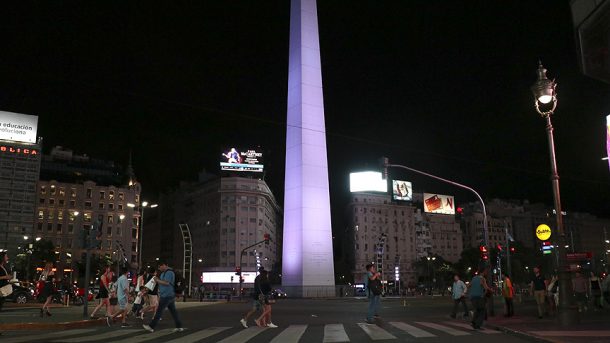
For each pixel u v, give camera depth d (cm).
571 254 2300
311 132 6347
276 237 15712
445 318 2275
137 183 14050
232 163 12625
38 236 11888
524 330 1434
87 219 12594
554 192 1680
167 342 1230
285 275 6328
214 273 11606
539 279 1978
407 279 15200
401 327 1723
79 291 3712
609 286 2400
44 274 2017
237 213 12312
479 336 1405
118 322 1903
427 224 16388
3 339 1259
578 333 1323
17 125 11919
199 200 13612
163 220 16688
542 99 1709
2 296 1319
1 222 11381
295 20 6569
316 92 6444
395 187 14712
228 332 1521
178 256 14900
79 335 1391
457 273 2278
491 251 3134
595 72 755
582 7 738
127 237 13050
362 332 1529
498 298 4934
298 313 2805
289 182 6444
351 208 14925
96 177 14162
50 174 13488
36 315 2042
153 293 1997
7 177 11638
